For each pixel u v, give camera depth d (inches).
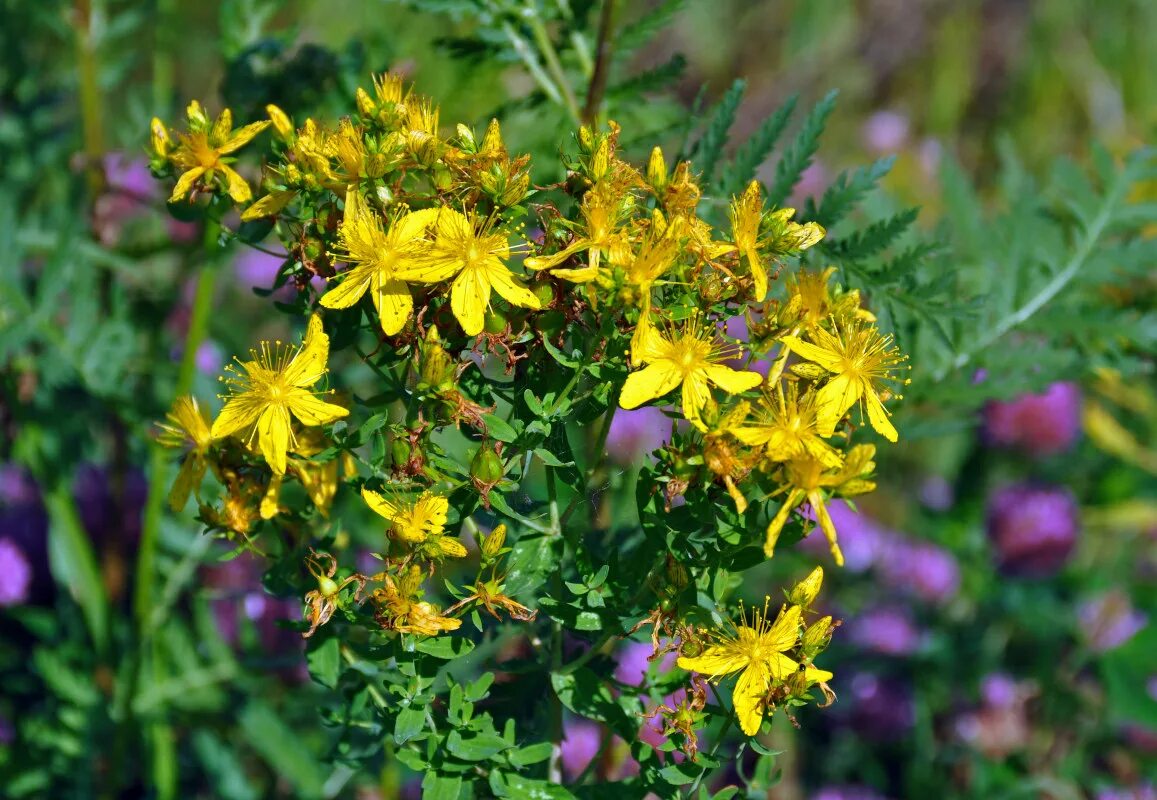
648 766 16.7
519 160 16.1
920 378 20.4
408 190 16.6
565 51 20.2
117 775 21.9
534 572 16.5
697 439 15.9
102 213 23.1
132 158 23.2
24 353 22.5
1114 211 21.1
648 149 20.8
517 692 17.4
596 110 19.7
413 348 16.2
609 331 15.8
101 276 22.9
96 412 23.1
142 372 22.9
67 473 22.9
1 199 21.7
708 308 16.2
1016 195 21.8
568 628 16.4
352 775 22.3
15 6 24.1
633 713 16.9
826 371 16.2
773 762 17.3
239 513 16.7
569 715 23.3
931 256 20.7
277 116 16.6
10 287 21.2
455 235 15.7
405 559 15.9
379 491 16.3
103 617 22.5
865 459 15.7
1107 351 21.1
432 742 16.4
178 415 16.7
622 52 19.6
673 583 16.0
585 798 16.9
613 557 16.6
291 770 22.1
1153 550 33.1
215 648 22.2
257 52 20.8
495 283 15.7
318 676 16.9
